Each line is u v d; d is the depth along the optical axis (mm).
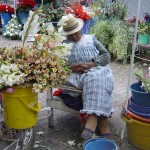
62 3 6992
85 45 2766
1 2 9258
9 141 2467
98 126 2816
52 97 2883
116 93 3982
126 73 4949
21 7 7824
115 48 5559
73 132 2889
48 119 2967
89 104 2555
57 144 2668
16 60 2039
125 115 2549
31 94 2115
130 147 2631
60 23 2264
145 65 5461
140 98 2457
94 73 2639
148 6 6703
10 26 7707
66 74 2195
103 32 5723
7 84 1926
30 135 2438
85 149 2160
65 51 2148
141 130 2500
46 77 2037
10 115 2141
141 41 5539
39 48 2111
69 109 2811
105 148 2264
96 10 6168
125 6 6230
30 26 2137
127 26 5758
